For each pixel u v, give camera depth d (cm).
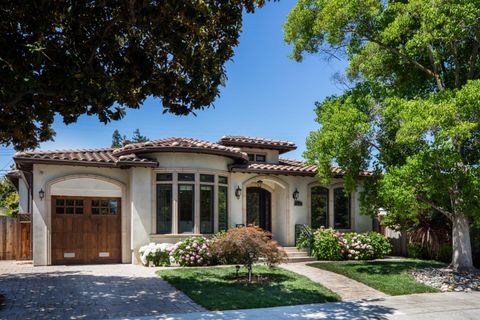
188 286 1165
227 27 1002
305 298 1060
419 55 1541
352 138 1409
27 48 789
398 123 1380
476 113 1178
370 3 1394
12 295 1057
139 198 1667
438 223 1791
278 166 1981
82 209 1681
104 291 1113
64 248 1645
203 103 1028
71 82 825
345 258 1838
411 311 959
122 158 1628
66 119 1015
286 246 1955
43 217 1608
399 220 1789
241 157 1831
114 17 881
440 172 1232
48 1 804
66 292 1096
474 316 926
